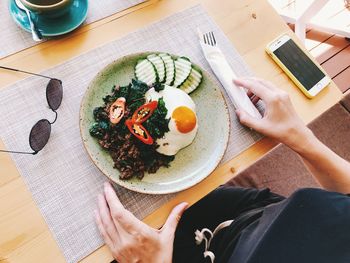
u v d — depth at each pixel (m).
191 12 0.62
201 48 0.60
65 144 0.51
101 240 0.48
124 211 0.47
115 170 0.49
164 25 0.60
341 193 0.50
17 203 0.47
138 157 0.49
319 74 0.61
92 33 0.57
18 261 0.45
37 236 0.47
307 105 0.60
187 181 0.50
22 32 0.56
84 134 0.49
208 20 0.62
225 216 0.67
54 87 0.51
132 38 0.58
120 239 0.47
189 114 0.50
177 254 0.61
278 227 0.46
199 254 0.60
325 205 0.45
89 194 0.49
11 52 0.54
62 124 0.52
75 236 0.47
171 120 0.50
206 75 0.55
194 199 0.52
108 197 0.48
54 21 0.56
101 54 0.57
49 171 0.49
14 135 0.50
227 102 0.57
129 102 0.51
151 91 0.51
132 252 0.47
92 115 0.51
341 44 1.23
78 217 0.48
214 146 0.53
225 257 0.55
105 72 0.52
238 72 0.60
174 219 0.49
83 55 0.56
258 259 0.45
